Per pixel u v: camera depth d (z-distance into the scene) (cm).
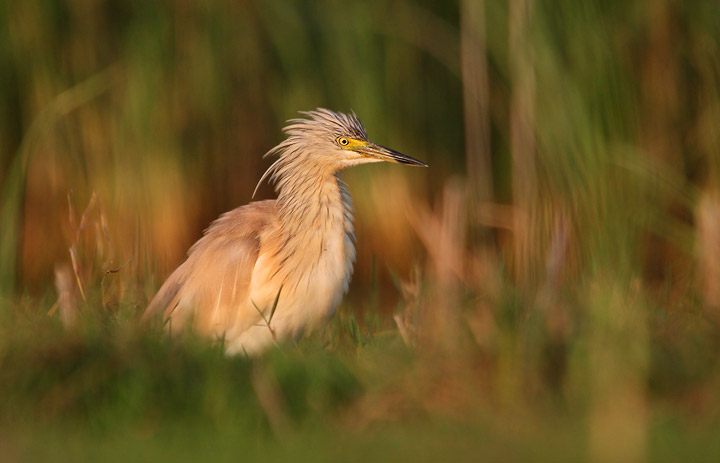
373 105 1564
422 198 1612
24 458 596
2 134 1464
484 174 1234
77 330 774
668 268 1022
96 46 1484
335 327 1034
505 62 1402
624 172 1117
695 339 738
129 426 656
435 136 1614
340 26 1561
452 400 662
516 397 666
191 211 1546
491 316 734
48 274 1466
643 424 621
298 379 689
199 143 1545
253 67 1558
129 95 1493
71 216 1009
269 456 589
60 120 1474
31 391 697
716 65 1344
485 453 583
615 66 1171
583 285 870
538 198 1090
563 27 1146
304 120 1052
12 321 812
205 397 667
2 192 1455
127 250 1297
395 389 672
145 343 743
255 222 1001
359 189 1594
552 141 1102
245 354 786
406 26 1575
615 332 698
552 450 586
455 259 808
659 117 1362
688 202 1202
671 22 1363
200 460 585
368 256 1585
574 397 660
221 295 954
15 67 1457
